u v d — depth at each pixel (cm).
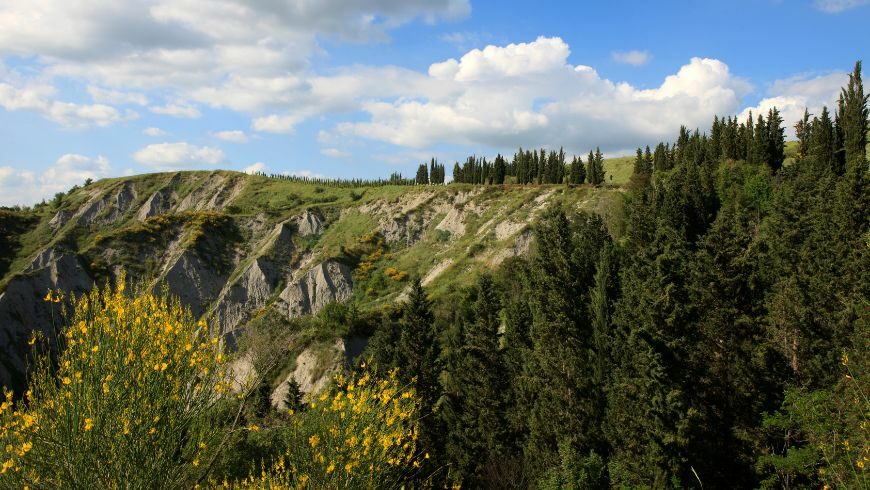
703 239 3669
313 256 11481
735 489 3058
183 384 945
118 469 845
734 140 8569
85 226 13338
